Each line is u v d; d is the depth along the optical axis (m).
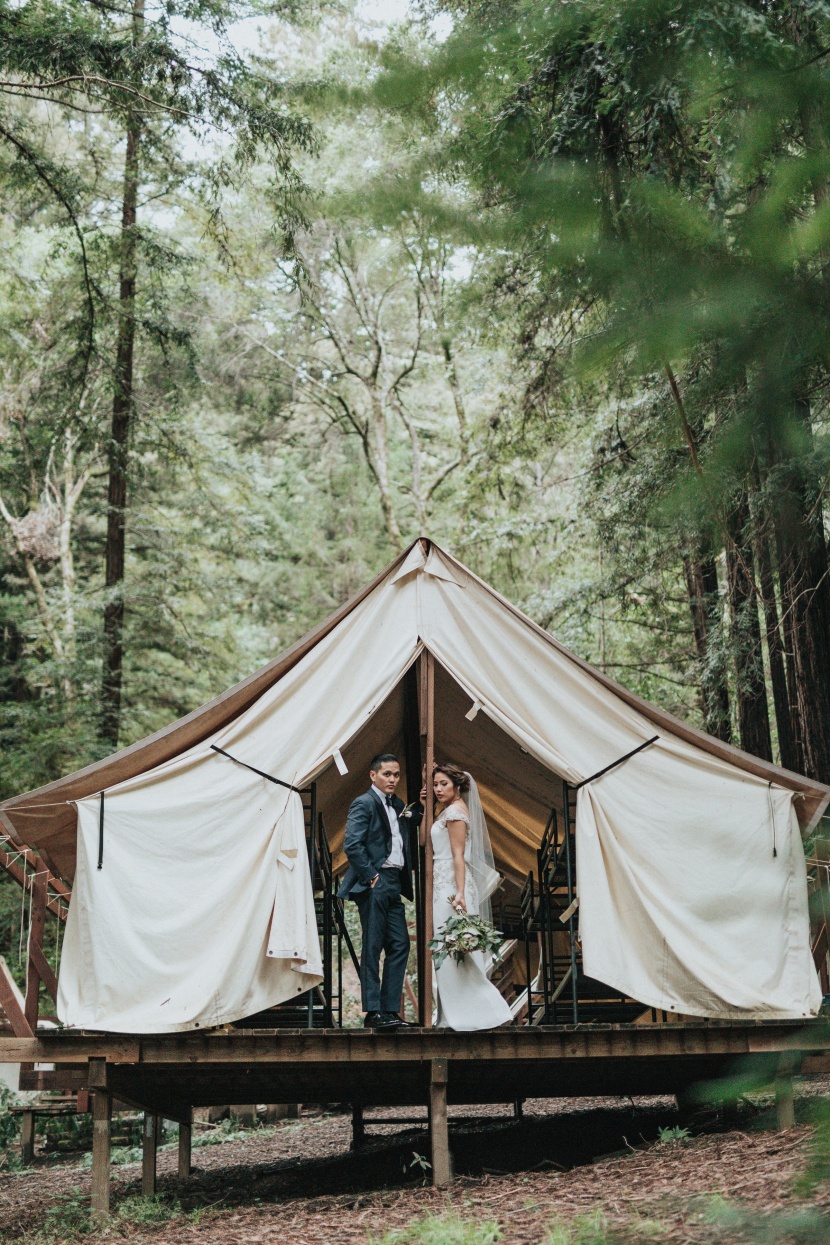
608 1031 6.19
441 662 6.95
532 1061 6.49
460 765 9.04
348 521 28.31
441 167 1.50
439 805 6.90
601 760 6.80
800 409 1.39
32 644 22.83
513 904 10.78
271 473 28.22
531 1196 5.23
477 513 16.61
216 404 25.81
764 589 5.77
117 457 17.77
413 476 27.28
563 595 13.44
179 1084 6.99
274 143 10.53
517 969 11.05
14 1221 6.38
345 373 25.86
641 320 1.35
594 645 15.54
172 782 6.52
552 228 1.40
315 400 26.58
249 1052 6.09
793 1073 5.46
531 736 6.84
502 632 7.01
